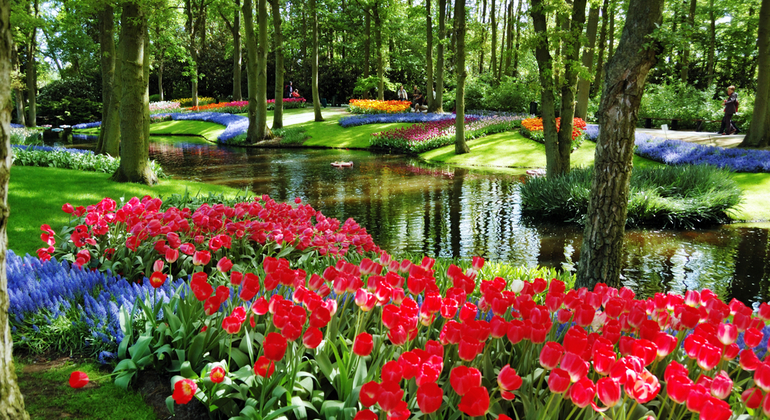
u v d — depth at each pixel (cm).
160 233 425
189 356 259
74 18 1344
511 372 175
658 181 1126
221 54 4909
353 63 4641
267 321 272
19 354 312
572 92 1188
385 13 3375
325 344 243
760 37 1587
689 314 235
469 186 1409
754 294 638
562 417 215
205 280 247
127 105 990
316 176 1566
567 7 1086
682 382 169
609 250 454
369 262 301
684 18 447
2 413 172
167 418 245
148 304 300
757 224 1013
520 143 2072
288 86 4453
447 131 2336
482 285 282
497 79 3806
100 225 447
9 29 164
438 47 2986
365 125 2753
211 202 771
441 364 181
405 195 1272
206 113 3697
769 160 1350
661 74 3362
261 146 2484
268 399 227
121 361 273
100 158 1237
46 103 4019
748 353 202
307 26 4156
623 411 184
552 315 260
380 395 153
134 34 966
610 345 198
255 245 541
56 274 387
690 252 820
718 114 2702
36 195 820
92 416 246
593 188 460
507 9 3766
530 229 952
